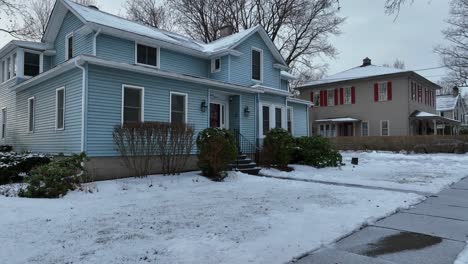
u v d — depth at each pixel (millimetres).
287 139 14914
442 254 4715
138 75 11852
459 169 15367
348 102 31156
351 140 27516
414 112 29031
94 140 10602
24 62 15469
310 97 33812
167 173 11781
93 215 6566
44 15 28406
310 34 32250
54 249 4684
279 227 5785
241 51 17703
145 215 6586
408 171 14594
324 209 7191
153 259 4328
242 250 4664
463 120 51719
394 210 7277
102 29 13281
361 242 5215
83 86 10492
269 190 9562
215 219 6293
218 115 15797
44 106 12977
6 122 16578
